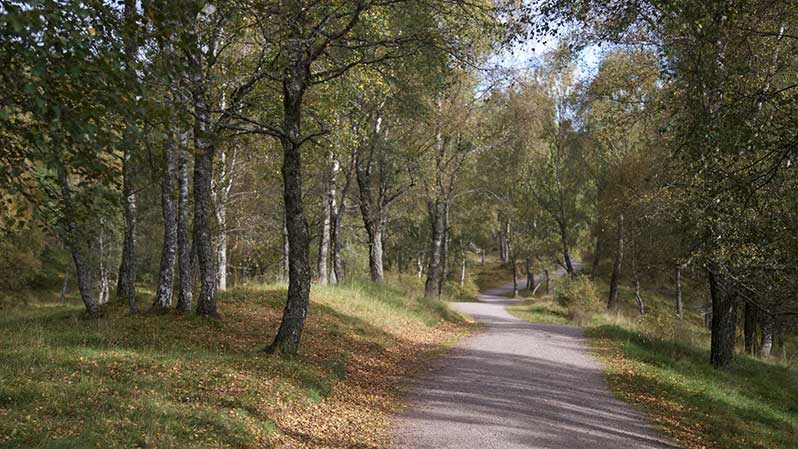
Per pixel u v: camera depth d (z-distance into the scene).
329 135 15.98
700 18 8.12
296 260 11.34
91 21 4.56
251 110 13.85
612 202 29.70
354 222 35.00
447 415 8.91
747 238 11.80
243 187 25.81
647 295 45.16
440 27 11.66
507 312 32.84
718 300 16.62
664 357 16.19
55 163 4.49
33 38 4.03
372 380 11.27
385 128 24.86
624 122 19.47
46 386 7.09
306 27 10.64
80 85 4.59
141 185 8.41
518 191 41.72
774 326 26.52
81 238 6.18
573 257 49.22
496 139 29.02
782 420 11.19
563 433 8.09
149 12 5.16
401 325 19.02
